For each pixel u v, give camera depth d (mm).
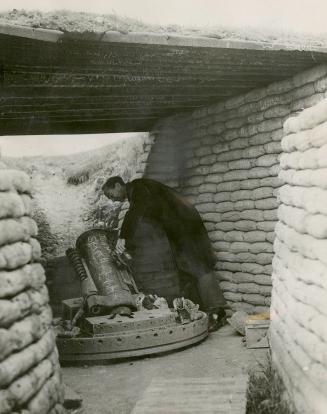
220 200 7094
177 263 7098
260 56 5188
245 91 6629
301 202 3447
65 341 5566
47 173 11703
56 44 4281
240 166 6762
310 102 5699
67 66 4828
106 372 5293
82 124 8273
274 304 4332
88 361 5535
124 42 4379
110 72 5211
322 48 5098
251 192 6645
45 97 5707
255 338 5680
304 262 3354
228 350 5715
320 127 3314
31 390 2697
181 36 4617
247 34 4883
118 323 5602
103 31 4227
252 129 6551
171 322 5887
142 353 5574
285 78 6070
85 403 4426
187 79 5789
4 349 2518
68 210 11297
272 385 3871
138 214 7180
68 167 11875
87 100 6270
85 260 6320
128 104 6898
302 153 3598
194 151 7539
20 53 4367
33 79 5027
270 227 6414
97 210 11242
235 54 5070
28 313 2918
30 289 3055
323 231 3018
